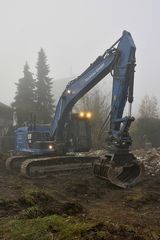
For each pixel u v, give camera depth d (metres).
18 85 50.97
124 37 14.40
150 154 19.86
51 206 9.28
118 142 13.58
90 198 11.80
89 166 17.70
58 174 16.69
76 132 18.19
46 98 51.09
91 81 15.80
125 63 14.12
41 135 19.14
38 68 52.19
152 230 7.89
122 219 8.91
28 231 7.05
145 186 13.59
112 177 13.27
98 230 7.16
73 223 7.64
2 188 12.83
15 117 38.31
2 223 7.94
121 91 14.11
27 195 10.52
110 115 14.41
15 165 18.61
